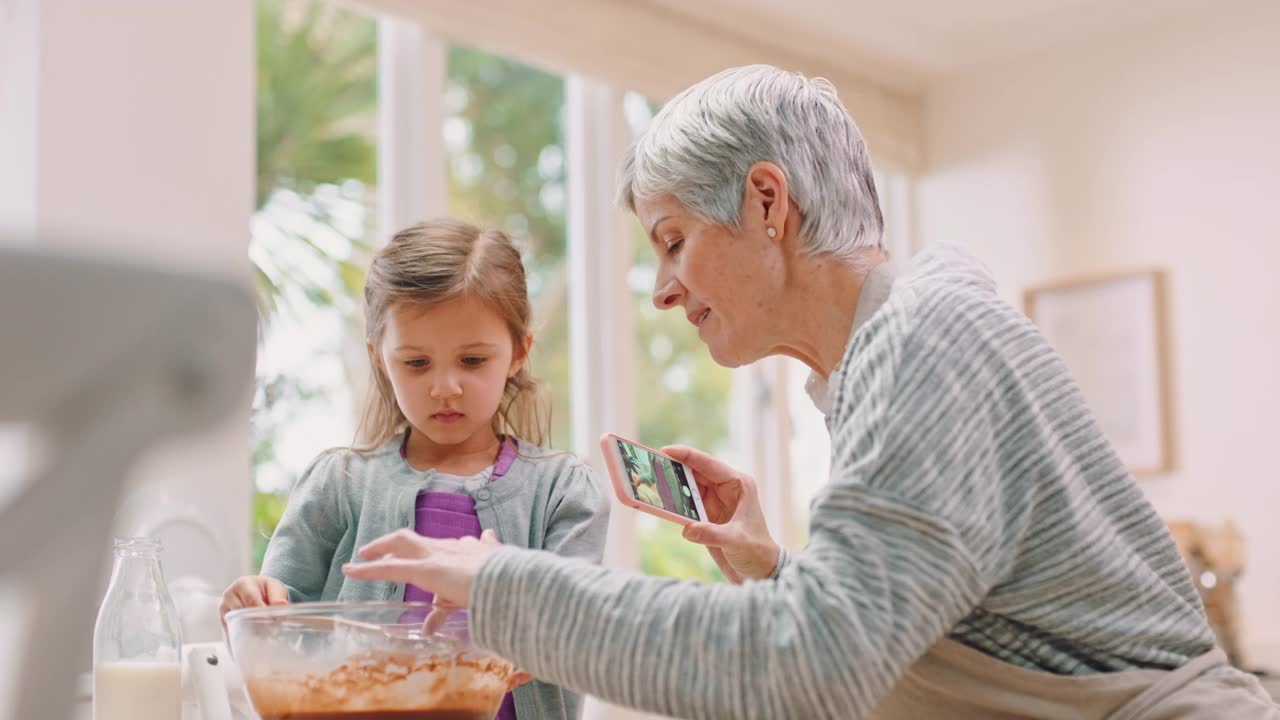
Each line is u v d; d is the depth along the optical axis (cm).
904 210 418
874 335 104
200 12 229
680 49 346
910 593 92
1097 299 375
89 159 214
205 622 200
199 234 225
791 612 91
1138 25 374
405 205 290
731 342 125
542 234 414
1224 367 351
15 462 24
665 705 91
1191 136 362
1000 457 101
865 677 90
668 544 351
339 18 380
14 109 213
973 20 375
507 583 93
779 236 119
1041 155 392
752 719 90
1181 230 362
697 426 366
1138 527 109
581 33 318
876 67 404
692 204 120
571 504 146
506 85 415
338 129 377
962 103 411
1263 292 346
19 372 24
